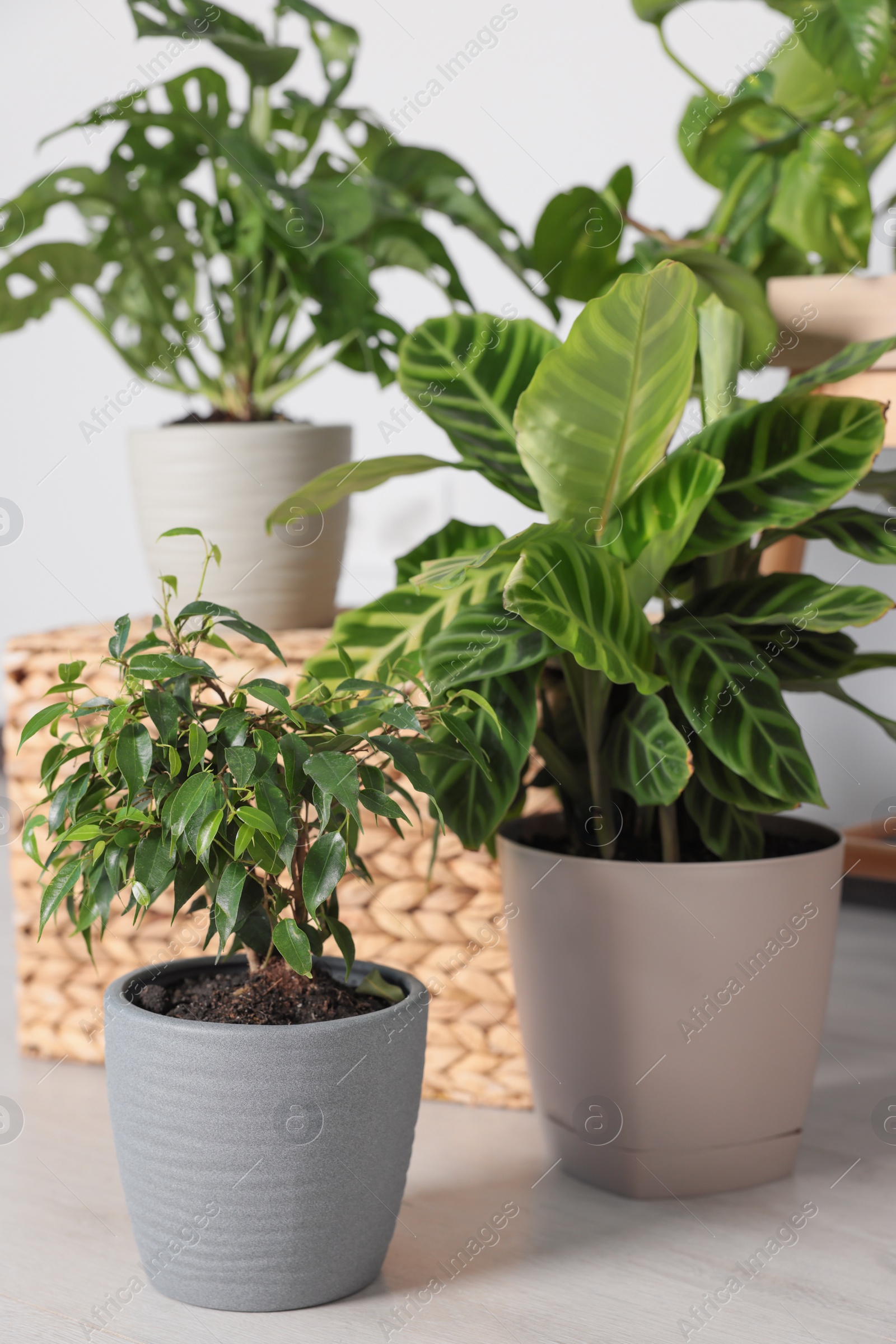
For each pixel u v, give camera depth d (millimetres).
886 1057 1188
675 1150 904
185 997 785
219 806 680
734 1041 881
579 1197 927
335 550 1255
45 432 2396
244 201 1278
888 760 1670
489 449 893
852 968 1454
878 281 1013
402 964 1143
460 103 1900
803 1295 781
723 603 922
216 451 1173
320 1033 697
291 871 776
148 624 1268
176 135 1276
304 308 1321
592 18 1772
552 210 1224
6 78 2350
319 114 1300
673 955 862
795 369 1087
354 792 676
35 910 1213
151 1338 722
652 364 752
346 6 1972
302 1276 739
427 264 1398
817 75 1227
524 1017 962
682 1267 816
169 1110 706
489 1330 735
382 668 898
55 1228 877
